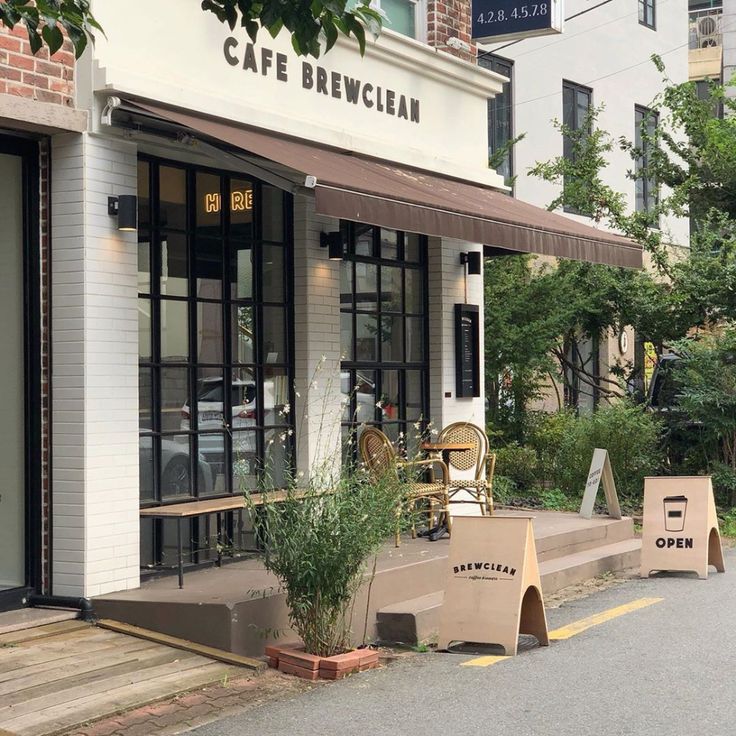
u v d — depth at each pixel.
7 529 9.26
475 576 8.99
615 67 22.59
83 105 9.10
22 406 9.21
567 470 15.77
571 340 18.83
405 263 12.65
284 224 11.23
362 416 12.09
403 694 7.96
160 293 10.04
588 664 8.51
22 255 9.20
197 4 10.02
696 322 17.41
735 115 19.56
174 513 9.41
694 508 11.49
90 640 8.66
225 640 8.60
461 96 13.20
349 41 11.52
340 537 8.39
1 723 7.29
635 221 17.94
